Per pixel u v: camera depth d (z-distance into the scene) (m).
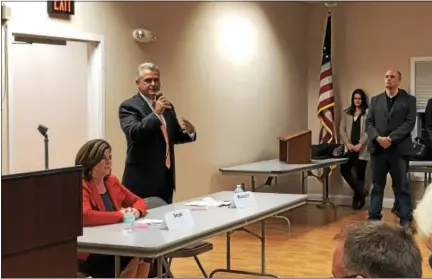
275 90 8.54
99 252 3.06
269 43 8.38
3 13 4.86
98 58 5.92
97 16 5.87
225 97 7.63
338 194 9.12
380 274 1.38
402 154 6.62
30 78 6.23
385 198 8.73
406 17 8.66
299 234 6.85
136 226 3.51
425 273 4.09
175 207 4.23
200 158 7.29
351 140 8.63
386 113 6.68
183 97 6.99
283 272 5.20
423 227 1.71
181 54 6.95
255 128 8.16
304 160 7.67
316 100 9.33
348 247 1.43
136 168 4.54
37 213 1.66
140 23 6.42
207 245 4.18
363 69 8.91
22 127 6.18
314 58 9.32
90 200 3.64
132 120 4.48
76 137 6.23
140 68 4.60
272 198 4.66
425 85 8.59
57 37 5.41
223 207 4.21
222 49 7.57
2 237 1.55
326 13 9.20
